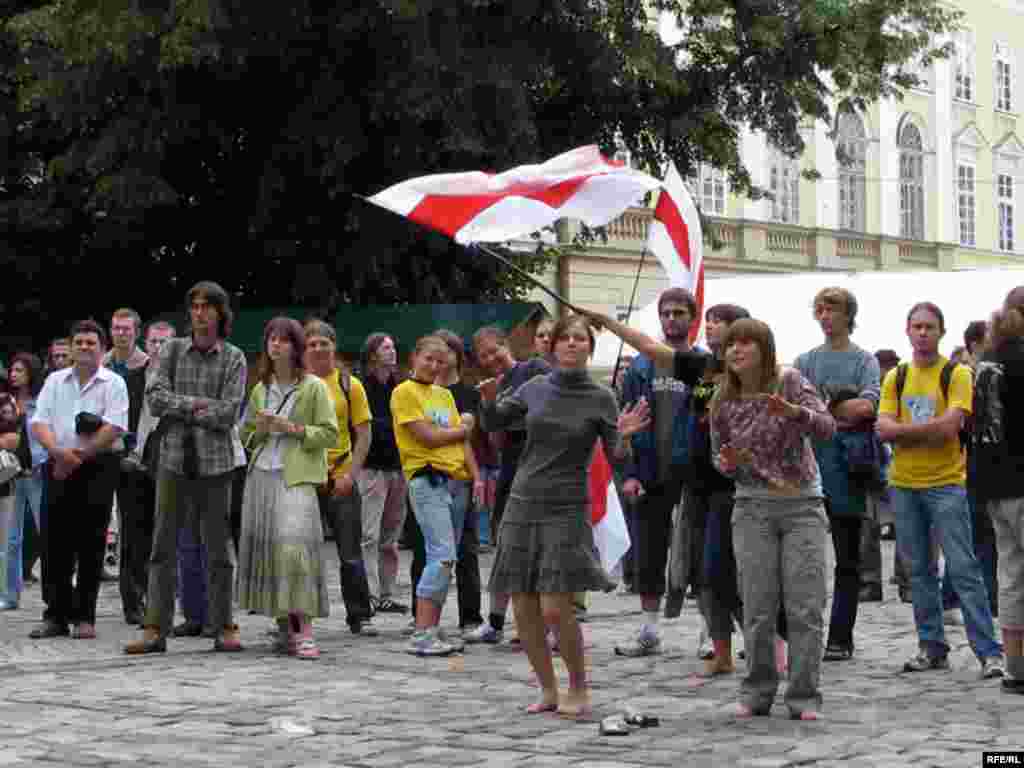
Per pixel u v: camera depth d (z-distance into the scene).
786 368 9.96
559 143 30.36
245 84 28.48
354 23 26.16
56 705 10.55
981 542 14.46
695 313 12.39
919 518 12.16
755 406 9.80
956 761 8.61
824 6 30.28
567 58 28.80
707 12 30.27
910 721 9.87
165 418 13.27
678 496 12.88
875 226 54.53
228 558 13.41
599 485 12.14
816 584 9.90
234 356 13.39
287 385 13.24
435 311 28.36
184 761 8.69
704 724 9.78
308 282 29.50
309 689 11.23
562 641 10.10
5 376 16.34
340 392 14.54
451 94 26.34
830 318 12.67
